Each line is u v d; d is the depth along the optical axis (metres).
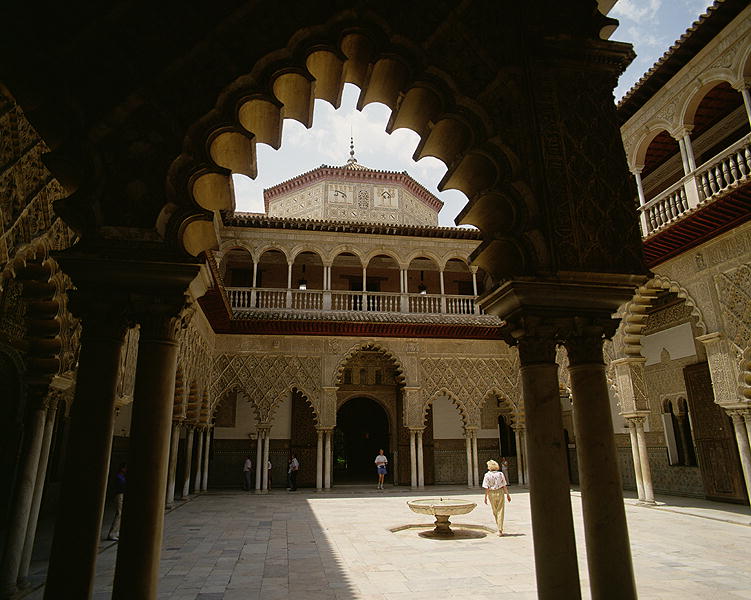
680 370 11.37
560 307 3.02
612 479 2.79
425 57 3.05
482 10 3.25
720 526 7.80
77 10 2.71
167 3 2.83
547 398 2.88
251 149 2.96
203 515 9.33
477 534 7.50
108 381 2.56
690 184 7.87
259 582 4.89
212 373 13.17
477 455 14.58
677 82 8.41
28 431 4.61
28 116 2.67
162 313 2.69
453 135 3.26
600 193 3.16
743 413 7.54
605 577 2.64
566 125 3.23
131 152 2.70
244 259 15.77
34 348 4.60
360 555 6.08
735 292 7.67
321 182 17.41
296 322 13.17
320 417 13.54
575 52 3.33
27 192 3.35
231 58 2.84
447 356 14.45
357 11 2.99
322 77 3.17
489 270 3.44
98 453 2.45
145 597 2.33
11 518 4.45
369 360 16.30
